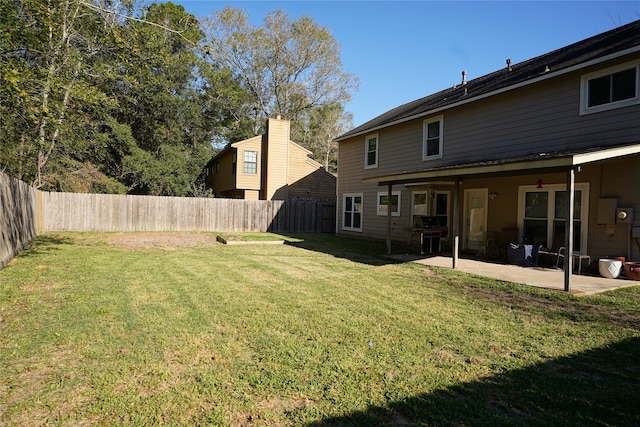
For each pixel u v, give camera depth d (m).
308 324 4.61
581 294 6.26
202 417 2.62
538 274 8.16
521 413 2.74
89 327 4.32
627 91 7.73
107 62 15.53
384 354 3.75
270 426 2.53
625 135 7.71
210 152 30.95
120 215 17.45
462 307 5.56
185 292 6.14
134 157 23.91
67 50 11.63
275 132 23.53
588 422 2.63
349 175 18.05
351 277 7.81
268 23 35.38
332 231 21.61
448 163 12.38
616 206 8.02
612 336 4.39
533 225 10.04
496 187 11.15
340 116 44.06
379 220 15.84
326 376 3.25
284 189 23.72
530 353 3.87
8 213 8.30
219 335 4.18
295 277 7.69
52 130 15.31
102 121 22.72
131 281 6.89
